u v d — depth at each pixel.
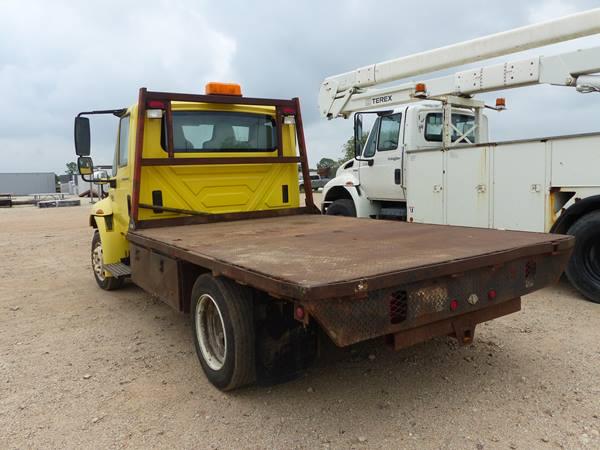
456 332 3.11
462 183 6.77
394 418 3.04
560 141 5.61
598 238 5.25
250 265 2.87
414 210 7.55
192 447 2.78
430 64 7.38
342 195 9.65
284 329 3.13
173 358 4.11
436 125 8.34
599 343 4.16
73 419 3.12
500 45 6.47
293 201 6.19
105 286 6.47
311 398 3.32
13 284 7.18
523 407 3.12
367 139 8.83
